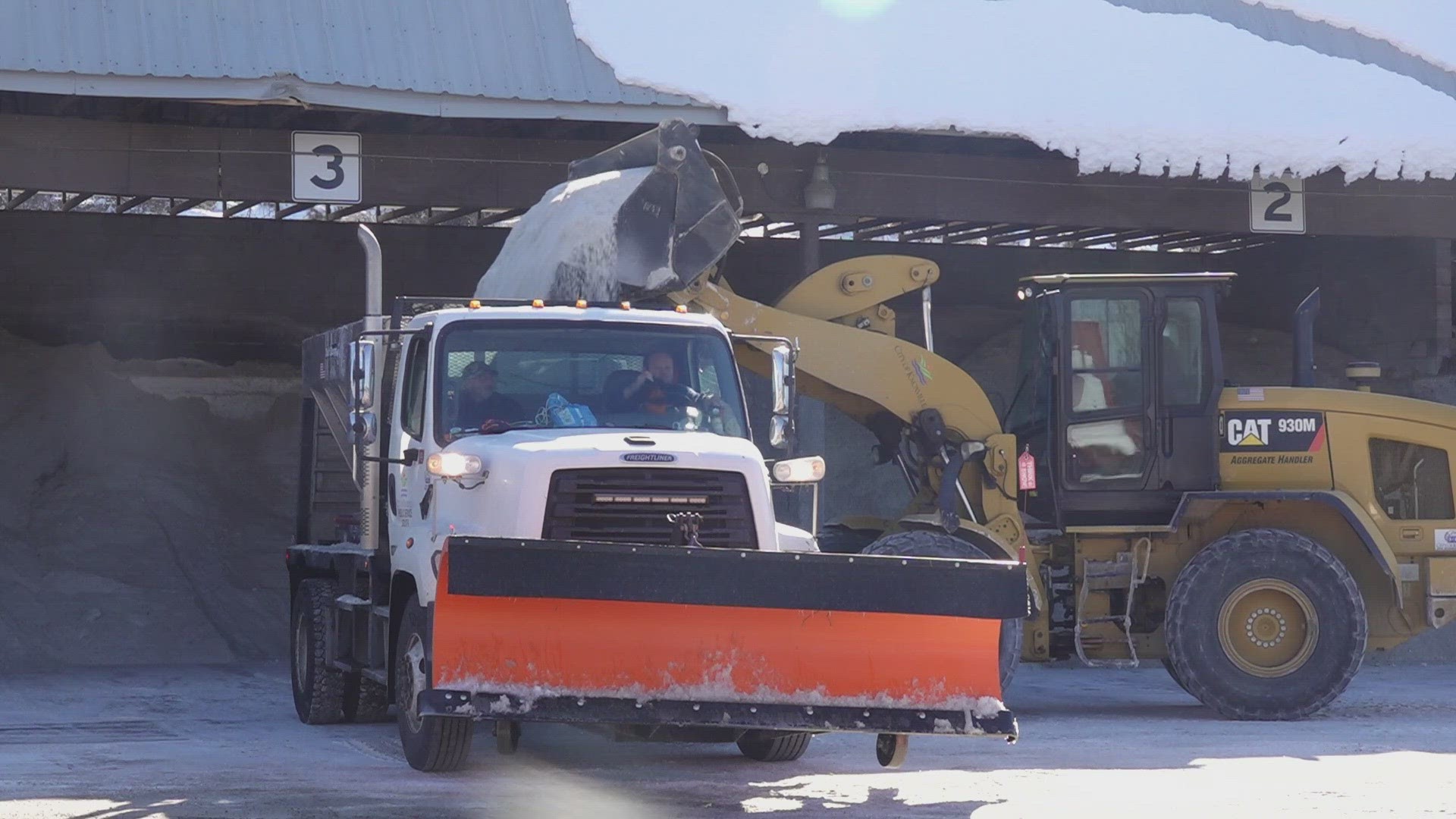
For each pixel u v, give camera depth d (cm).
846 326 3722
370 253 3039
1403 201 5653
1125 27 5225
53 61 4084
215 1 4366
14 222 6181
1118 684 4478
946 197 5291
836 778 2583
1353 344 6781
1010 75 4959
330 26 4419
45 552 5066
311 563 3562
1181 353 3853
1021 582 2344
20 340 6119
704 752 2933
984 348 6838
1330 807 2300
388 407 2948
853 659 2291
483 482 2441
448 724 2517
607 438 2478
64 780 2473
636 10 4697
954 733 2283
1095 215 5416
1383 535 3828
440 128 4881
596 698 2216
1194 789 2470
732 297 3581
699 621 2253
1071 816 2212
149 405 5966
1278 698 3584
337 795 2306
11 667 4453
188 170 4578
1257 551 3628
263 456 5925
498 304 2847
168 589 5006
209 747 2977
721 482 2450
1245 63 5244
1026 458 3741
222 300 6362
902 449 3794
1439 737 3225
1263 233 5544
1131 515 3834
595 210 3244
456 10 4566
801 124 4622
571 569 2206
